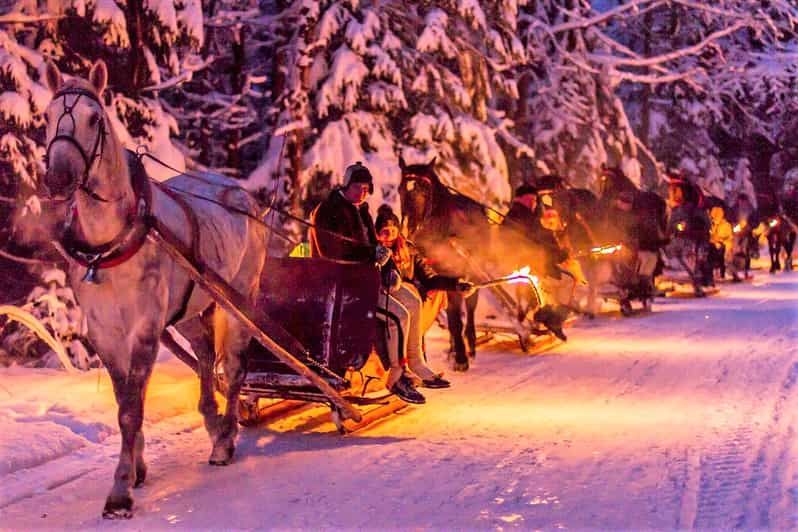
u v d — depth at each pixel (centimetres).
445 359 1369
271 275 943
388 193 1880
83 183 650
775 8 3244
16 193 1402
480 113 2159
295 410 1033
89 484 761
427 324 1163
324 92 1866
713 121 3800
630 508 703
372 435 934
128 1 1570
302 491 750
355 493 745
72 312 1384
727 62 3525
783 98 3906
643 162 3206
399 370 1004
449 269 1255
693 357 1395
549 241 1474
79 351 1381
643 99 3406
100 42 1584
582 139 2708
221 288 800
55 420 899
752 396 1109
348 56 1877
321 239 970
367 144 1948
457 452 865
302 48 1847
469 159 2098
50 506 710
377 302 927
